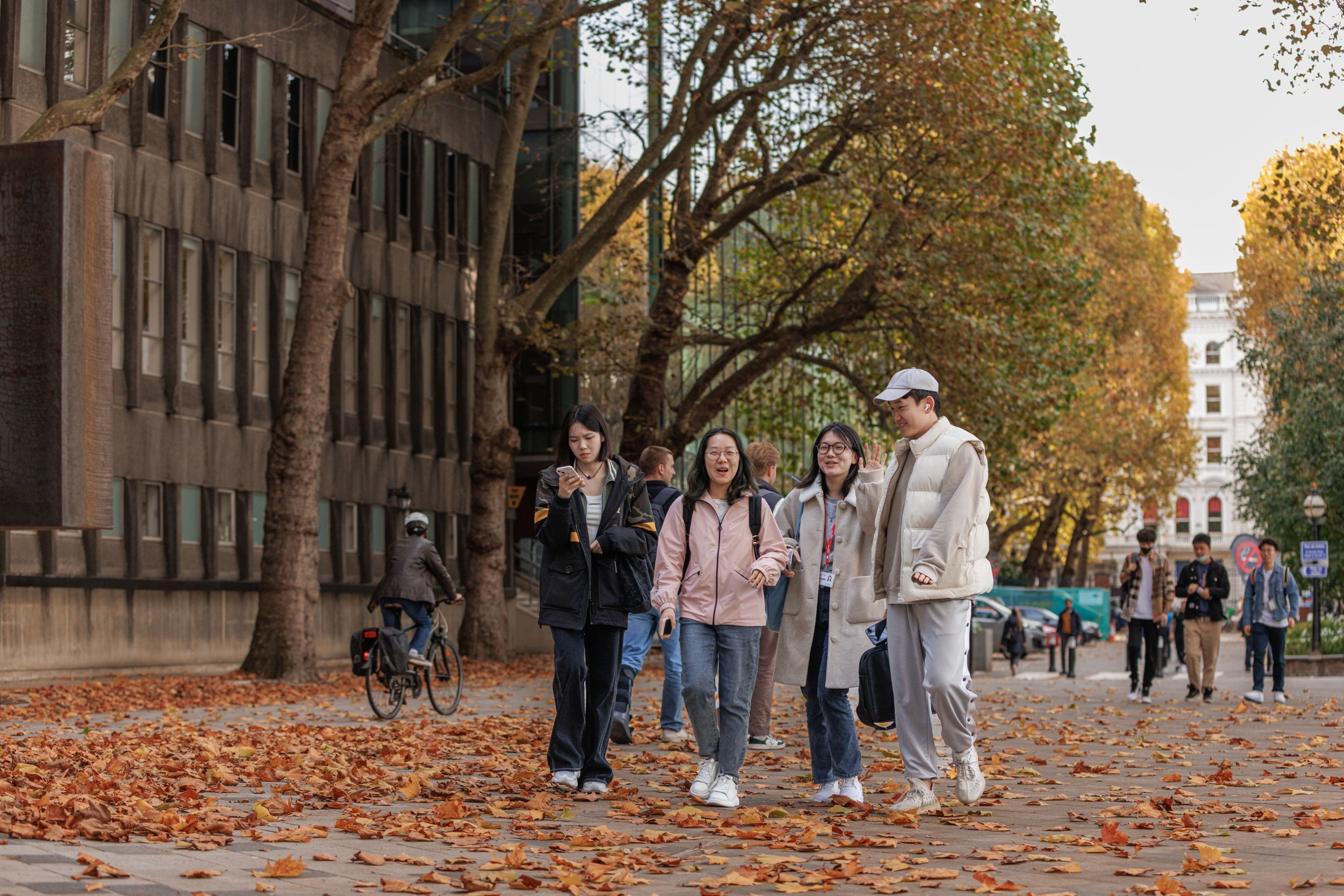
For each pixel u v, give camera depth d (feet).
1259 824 23.95
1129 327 189.06
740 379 94.79
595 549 27.96
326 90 102.27
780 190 91.04
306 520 70.74
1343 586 121.60
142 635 83.15
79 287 19.42
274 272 96.53
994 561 193.77
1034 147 86.53
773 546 26.71
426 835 22.21
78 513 19.21
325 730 42.68
